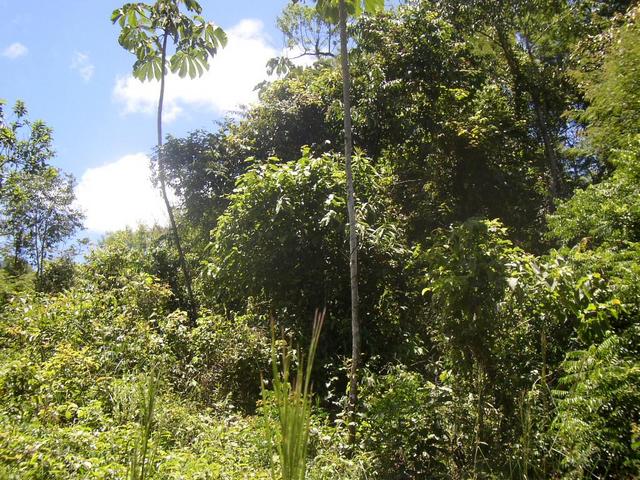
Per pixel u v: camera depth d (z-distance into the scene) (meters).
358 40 11.39
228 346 6.82
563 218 7.25
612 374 3.81
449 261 5.04
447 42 12.38
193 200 12.35
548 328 4.94
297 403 1.61
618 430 3.69
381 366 6.69
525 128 14.00
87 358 5.77
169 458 3.88
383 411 4.70
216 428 5.09
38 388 5.09
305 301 7.37
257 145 12.58
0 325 7.03
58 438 3.96
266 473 3.96
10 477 3.23
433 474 4.38
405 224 11.17
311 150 11.74
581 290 4.70
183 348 7.11
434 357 6.81
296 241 7.39
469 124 12.14
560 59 13.82
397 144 12.12
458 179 12.55
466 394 4.87
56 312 7.18
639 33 8.41
